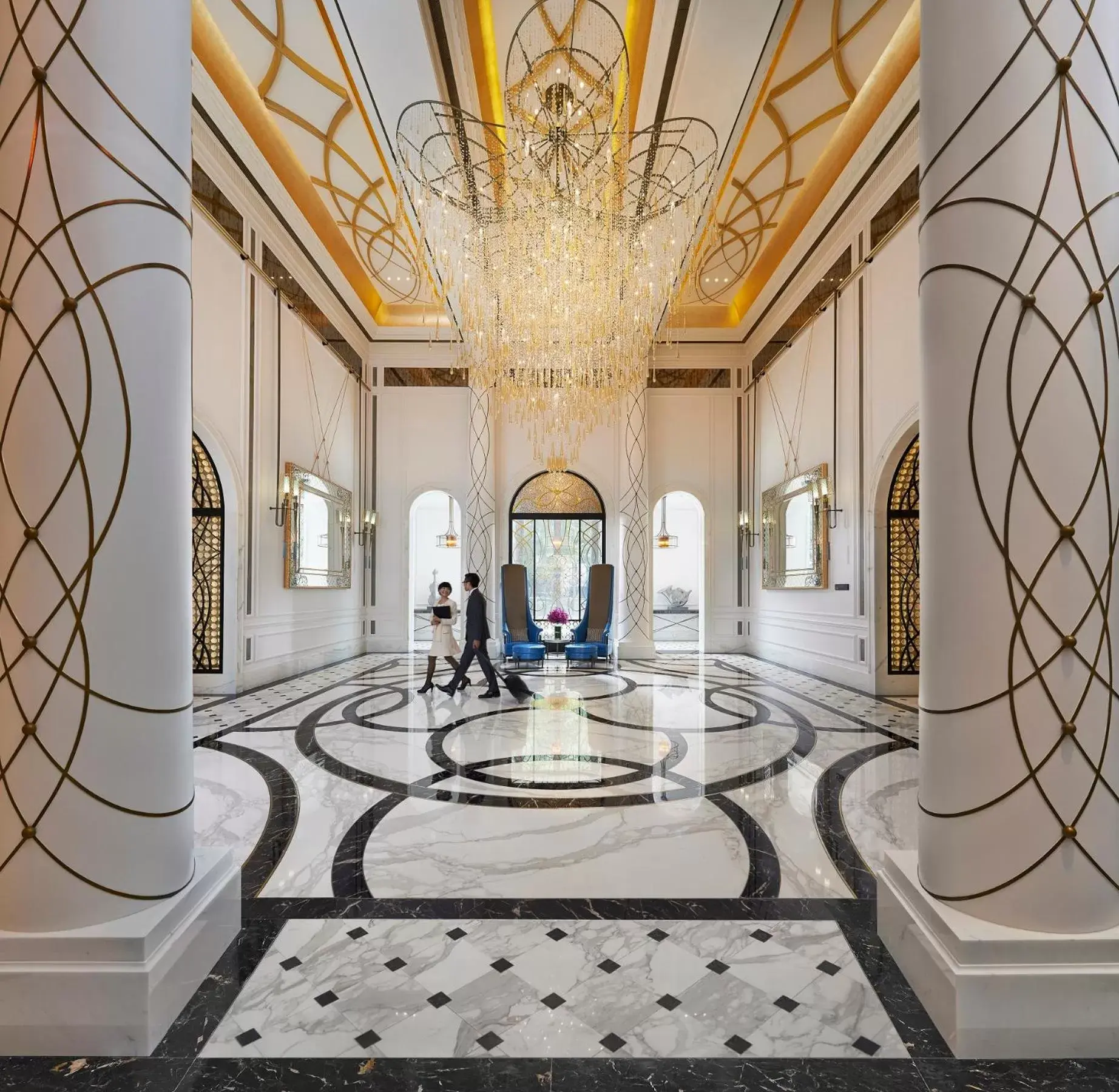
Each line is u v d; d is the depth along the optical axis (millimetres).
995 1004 1854
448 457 12242
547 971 2260
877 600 7613
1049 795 1915
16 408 1891
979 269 2006
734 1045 1903
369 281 11133
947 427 2074
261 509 8078
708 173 6949
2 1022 1854
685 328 12117
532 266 7789
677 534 18500
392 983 2184
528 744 5344
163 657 2074
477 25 5840
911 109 6289
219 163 6887
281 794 4121
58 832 1886
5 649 1881
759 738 5590
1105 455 1956
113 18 1993
